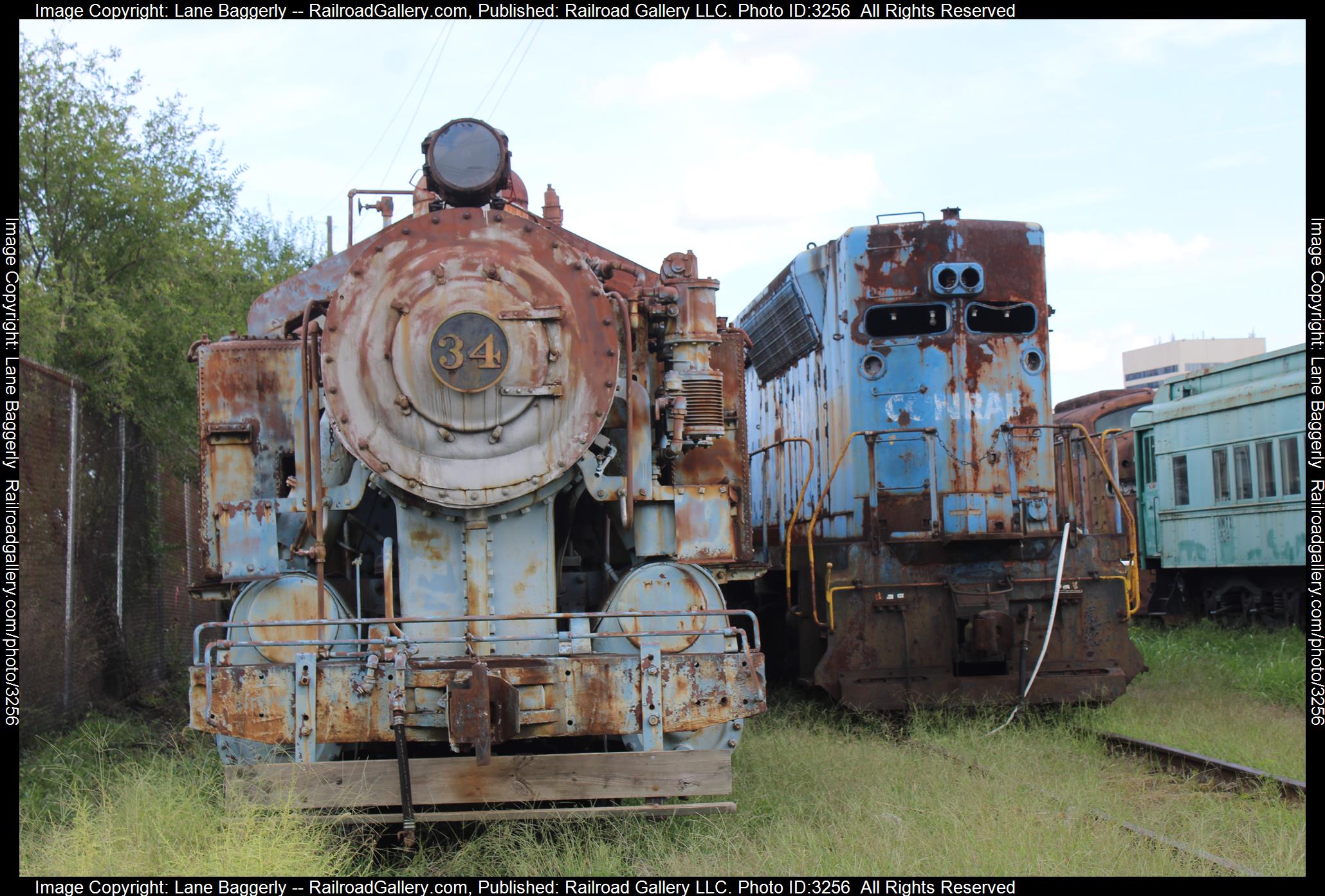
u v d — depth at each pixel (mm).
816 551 12000
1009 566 11438
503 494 7191
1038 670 11156
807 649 12016
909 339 12016
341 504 7484
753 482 15961
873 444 11406
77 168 12531
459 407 7188
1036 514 11938
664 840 6770
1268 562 17266
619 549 8523
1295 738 10344
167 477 14969
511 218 7363
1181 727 10688
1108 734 10391
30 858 6332
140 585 13453
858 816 7152
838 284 12336
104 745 9211
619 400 7789
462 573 7359
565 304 7328
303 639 7234
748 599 14539
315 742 6688
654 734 6836
